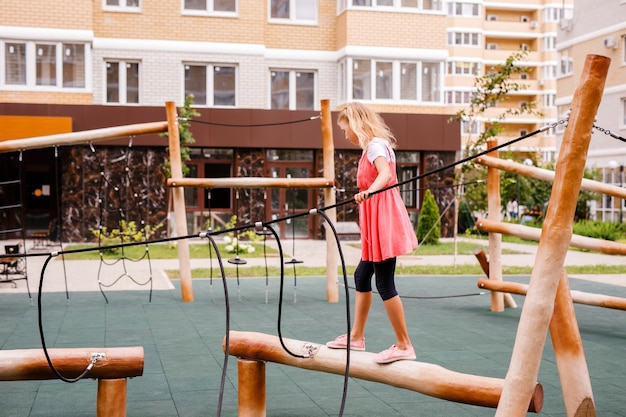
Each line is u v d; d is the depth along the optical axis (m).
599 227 22.34
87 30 22.14
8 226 23.34
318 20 25.02
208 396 5.55
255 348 4.77
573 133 3.55
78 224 21.92
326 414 5.09
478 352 7.15
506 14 63.03
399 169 24.47
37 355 4.22
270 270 14.95
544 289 3.57
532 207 29.39
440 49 24.69
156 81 23.42
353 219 23.73
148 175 22.27
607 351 7.30
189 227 23.00
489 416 5.02
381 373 4.43
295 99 24.94
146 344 7.51
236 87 23.97
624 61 28.55
